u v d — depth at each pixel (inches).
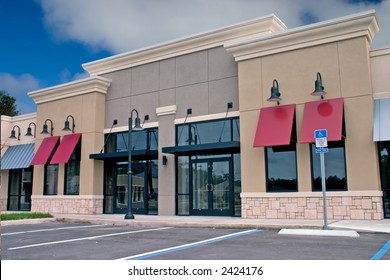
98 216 721.6
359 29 565.6
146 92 785.6
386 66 566.9
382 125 537.6
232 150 677.3
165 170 732.7
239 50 654.5
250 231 484.1
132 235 467.8
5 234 498.6
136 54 795.4
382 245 361.4
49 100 890.7
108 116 831.1
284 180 602.5
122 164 805.2
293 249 343.9
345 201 552.1
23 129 997.2
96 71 861.2
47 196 858.8
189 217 665.6
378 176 548.4
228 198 671.1
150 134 770.8
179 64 751.1
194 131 717.3
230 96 685.3
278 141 579.8
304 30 597.0
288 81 612.4
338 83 573.9
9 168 946.1
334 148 574.2
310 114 576.7
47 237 464.8
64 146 831.7
